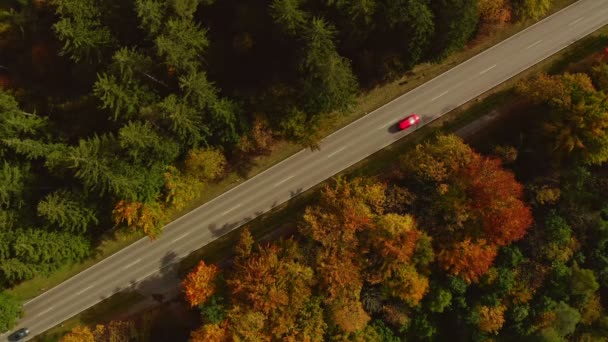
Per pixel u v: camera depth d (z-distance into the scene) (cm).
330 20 5525
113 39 5822
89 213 5806
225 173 6644
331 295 5669
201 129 5691
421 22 5275
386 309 5916
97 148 5347
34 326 6750
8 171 5747
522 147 6234
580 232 5956
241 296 5728
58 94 6919
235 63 6241
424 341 6191
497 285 5778
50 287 6769
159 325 6600
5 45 6888
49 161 5684
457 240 5644
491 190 5459
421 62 6334
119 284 6756
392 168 6525
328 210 5769
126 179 5344
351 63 6169
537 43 6638
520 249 5925
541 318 5800
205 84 5300
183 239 6719
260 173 6681
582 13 6656
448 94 6631
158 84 5741
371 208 5816
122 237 6719
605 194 5966
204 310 5741
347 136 6644
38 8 6538
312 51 5141
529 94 5978
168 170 5959
